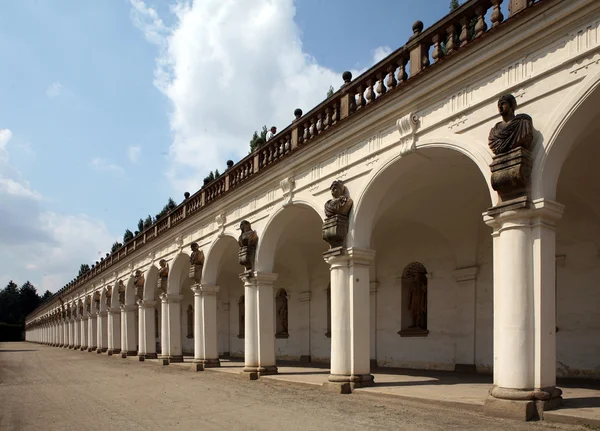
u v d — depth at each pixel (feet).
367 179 39.47
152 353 96.94
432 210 48.26
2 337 354.54
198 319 69.62
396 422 25.62
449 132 32.73
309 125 49.42
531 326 25.45
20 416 34.58
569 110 25.23
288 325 78.95
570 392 30.71
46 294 488.02
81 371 73.31
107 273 133.80
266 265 54.44
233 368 65.31
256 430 26.04
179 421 29.84
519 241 26.08
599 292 38.58
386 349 57.93
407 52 36.91
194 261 70.74
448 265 51.60
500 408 25.11
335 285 40.42
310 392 39.37
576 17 25.40
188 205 80.07
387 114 37.78
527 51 27.99
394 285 57.72
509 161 26.53
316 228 59.06
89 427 29.35
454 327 50.31
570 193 38.50
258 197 57.11
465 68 31.37
